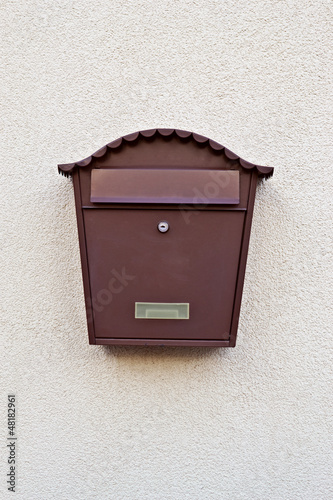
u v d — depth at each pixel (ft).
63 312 3.09
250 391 3.05
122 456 3.07
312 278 3.04
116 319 2.65
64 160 3.07
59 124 3.07
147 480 3.07
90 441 3.09
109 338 2.67
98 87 3.06
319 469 3.06
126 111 3.05
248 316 3.05
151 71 3.04
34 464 3.12
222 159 2.56
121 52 3.05
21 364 3.11
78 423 3.09
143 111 3.04
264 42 3.01
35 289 3.10
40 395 3.11
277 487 3.06
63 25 3.06
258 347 3.05
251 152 3.03
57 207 3.08
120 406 3.07
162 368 3.06
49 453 3.11
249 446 3.06
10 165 3.10
